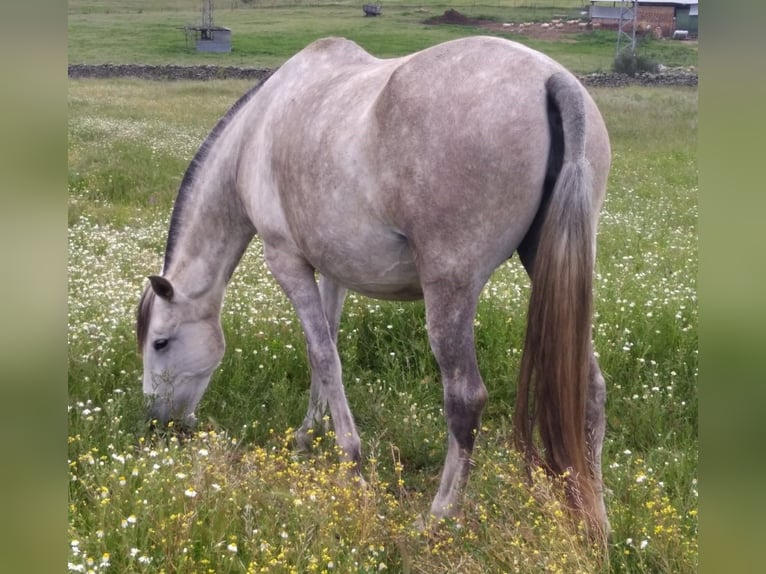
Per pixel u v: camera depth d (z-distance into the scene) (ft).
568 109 9.50
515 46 10.25
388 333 17.76
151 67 94.53
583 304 9.52
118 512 10.20
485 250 10.14
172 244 14.84
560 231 9.43
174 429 14.78
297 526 10.39
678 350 16.38
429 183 10.00
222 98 75.46
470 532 10.39
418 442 14.30
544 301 9.59
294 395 16.02
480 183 9.80
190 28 126.82
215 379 16.53
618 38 119.85
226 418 15.38
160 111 63.52
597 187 10.30
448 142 9.86
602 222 29.91
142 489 10.70
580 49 122.11
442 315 10.40
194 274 14.69
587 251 9.46
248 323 18.30
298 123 12.05
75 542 9.12
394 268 11.40
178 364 14.80
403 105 10.17
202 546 9.94
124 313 18.95
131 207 33.91
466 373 10.54
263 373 16.55
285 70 13.25
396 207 10.43
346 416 12.89
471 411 10.59
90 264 23.57
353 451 12.74
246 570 9.39
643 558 9.93
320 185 11.39
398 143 10.21
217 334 15.10
